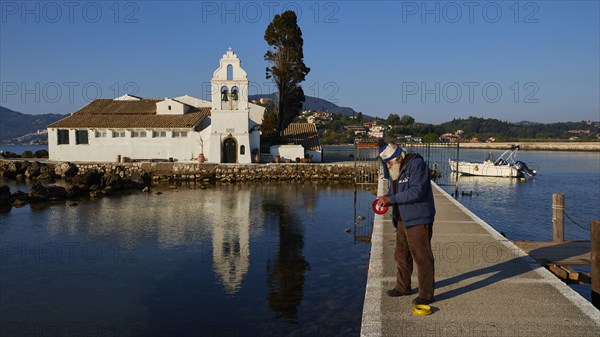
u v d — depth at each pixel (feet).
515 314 19.43
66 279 43.86
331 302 37.24
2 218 76.59
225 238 61.72
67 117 167.73
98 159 158.51
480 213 93.04
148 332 31.78
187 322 33.40
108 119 163.73
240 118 152.56
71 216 78.95
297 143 176.76
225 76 151.12
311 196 107.24
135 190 119.34
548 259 34.60
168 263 49.37
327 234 64.34
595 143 483.92
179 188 125.08
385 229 38.78
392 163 21.63
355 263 49.01
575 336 17.15
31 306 36.86
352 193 113.39
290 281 42.80
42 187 100.68
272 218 77.25
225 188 125.29
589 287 41.73
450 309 20.12
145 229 67.72
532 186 144.66
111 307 36.52
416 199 20.21
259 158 156.97
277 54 184.24
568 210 100.37
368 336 17.33
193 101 189.16
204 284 42.11
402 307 20.44
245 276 44.57
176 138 157.28
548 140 572.92
